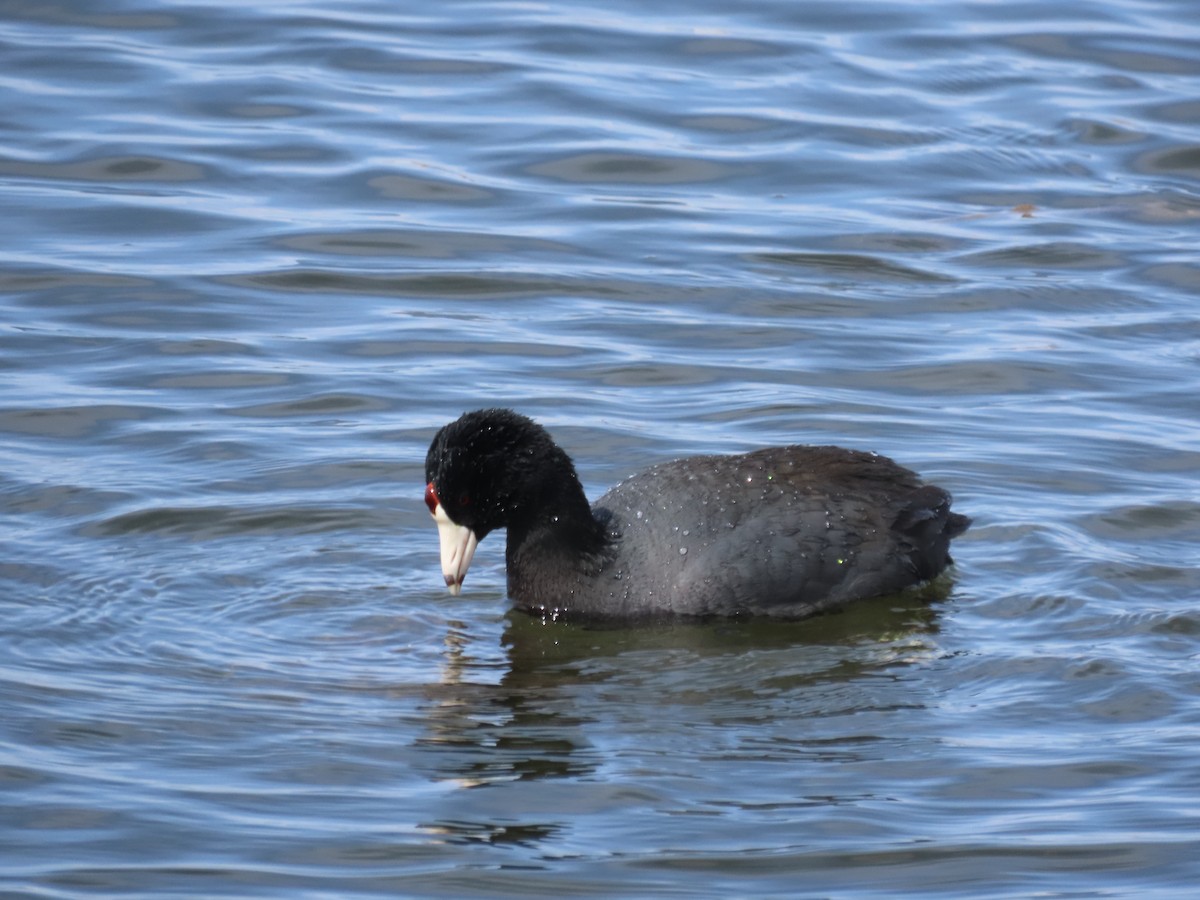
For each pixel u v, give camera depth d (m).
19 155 21.48
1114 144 22.36
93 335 17.59
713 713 11.44
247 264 19.30
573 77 24.03
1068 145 22.34
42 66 23.81
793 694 11.70
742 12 26.30
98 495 14.47
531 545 13.25
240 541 13.92
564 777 10.51
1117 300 18.72
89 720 11.07
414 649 12.42
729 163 21.91
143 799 10.16
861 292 18.94
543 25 25.75
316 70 24.16
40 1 25.75
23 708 11.18
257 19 25.75
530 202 20.95
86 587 12.98
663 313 18.42
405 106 23.20
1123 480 14.91
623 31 25.64
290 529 14.13
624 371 17.12
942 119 22.95
